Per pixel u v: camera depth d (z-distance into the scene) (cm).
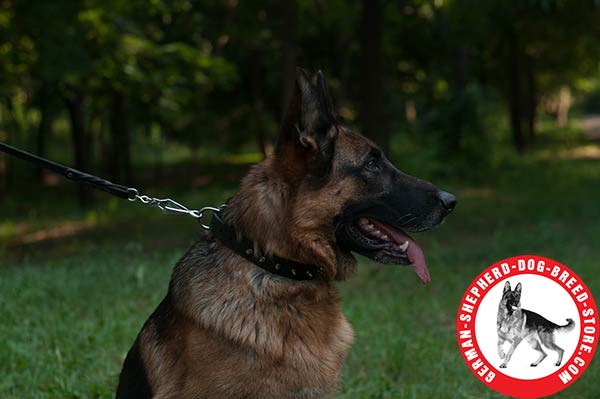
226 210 369
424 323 689
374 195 361
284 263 350
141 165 3375
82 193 1942
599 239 1120
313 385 350
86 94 1747
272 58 2494
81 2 1224
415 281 868
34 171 2869
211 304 346
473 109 2283
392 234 373
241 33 2114
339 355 361
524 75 3781
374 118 1569
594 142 4078
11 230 1575
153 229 1455
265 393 344
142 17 1750
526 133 4094
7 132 2703
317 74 362
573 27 1919
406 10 1919
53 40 1183
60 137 3722
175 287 365
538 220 1373
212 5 2072
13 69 1362
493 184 2136
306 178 352
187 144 2895
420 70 2972
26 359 562
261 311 345
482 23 1847
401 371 555
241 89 2773
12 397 511
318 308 356
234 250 355
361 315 688
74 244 1319
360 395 514
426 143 2419
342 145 360
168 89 1694
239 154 3394
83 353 583
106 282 802
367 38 1566
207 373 342
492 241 1136
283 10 1427
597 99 8038
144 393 368
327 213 354
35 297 729
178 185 2542
